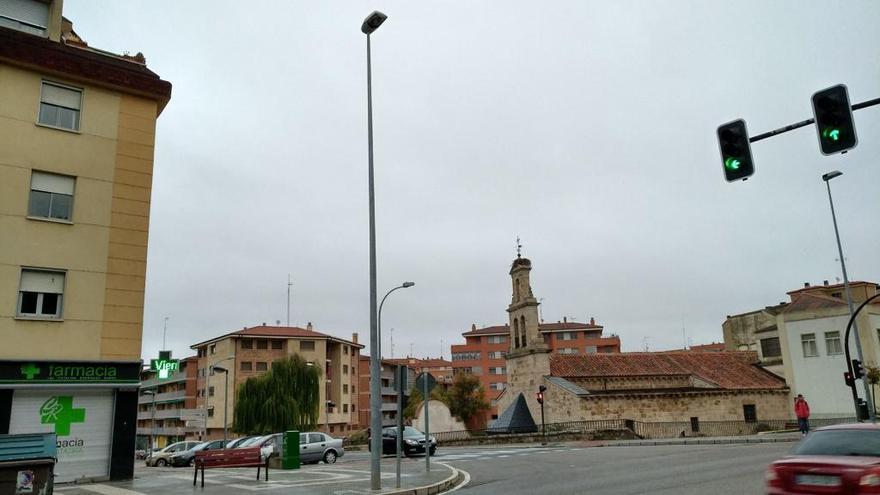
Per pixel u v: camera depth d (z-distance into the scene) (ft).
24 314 56.08
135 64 66.18
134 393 59.67
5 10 62.54
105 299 59.77
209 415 245.24
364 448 135.95
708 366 142.10
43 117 60.29
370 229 52.75
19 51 58.75
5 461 36.42
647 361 141.49
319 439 85.87
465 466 69.67
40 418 54.95
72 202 60.18
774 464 27.58
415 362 386.11
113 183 62.44
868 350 117.91
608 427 118.32
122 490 48.08
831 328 123.95
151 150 65.51
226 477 59.41
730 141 40.29
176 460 112.47
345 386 277.23
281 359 207.31
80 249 59.41
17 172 57.52
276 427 192.54
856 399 76.74
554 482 49.21
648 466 58.23
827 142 35.73
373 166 54.13
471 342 341.21
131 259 61.98
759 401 128.67
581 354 143.23
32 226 57.47
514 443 117.60
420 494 46.62
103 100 63.52
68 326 57.47
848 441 27.22
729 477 45.68
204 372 263.49
